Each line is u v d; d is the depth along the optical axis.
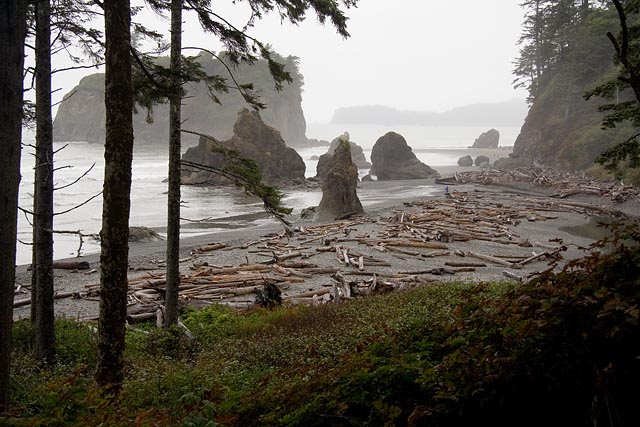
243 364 8.59
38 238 9.96
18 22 5.22
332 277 21.39
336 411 3.73
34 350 10.09
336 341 8.96
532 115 83.69
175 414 4.83
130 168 6.80
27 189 54.03
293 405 4.16
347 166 40.75
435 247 28.25
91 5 10.45
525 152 80.69
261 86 124.75
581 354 3.30
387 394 3.84
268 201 11.83
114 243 6.74
